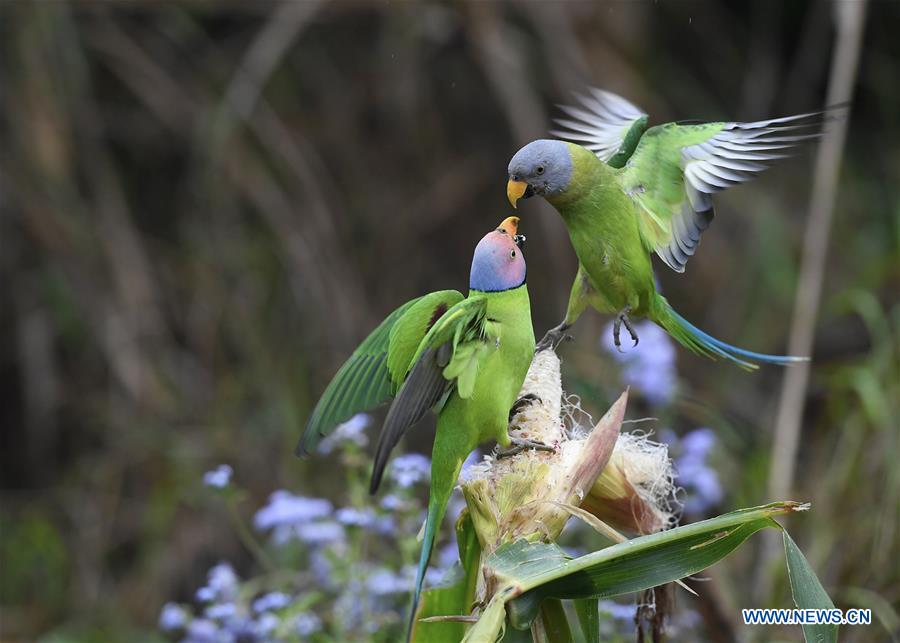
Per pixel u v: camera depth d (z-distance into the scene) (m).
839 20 10.84
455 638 4.87
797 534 8.82
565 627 4.29
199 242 13.69
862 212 14.13
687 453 7.57
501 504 4.37
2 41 13.07
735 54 15.12
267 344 13.30
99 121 13.56
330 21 14.20
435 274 14.43
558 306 13.23
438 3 13.81
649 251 5.32
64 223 13.16
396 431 4.05
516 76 13.55
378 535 7.85
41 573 12.10
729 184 5.16
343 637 6.48
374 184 14.49
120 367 12.95
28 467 13.26
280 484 11.88
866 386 8.91
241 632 6.80
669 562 4.15
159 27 13.77
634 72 13.85
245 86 13.41
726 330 13.66
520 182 5.16
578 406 5.29
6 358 13.50
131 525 12.33
